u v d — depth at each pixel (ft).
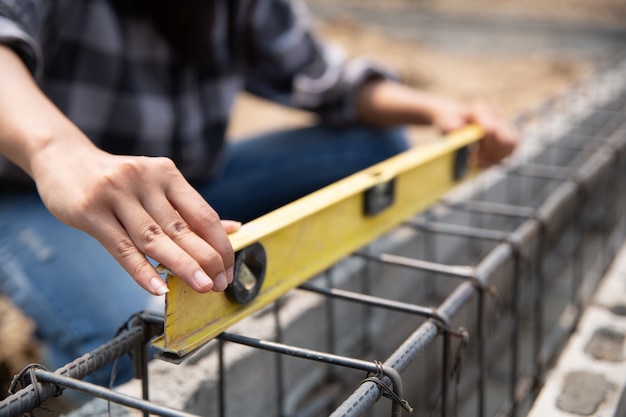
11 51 4.76
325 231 4.74
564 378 4.75
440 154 6.17
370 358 6.97
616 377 4.75
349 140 8.53
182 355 3.43
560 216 10.97
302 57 8.57
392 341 7.43
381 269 7.22
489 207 6.27
